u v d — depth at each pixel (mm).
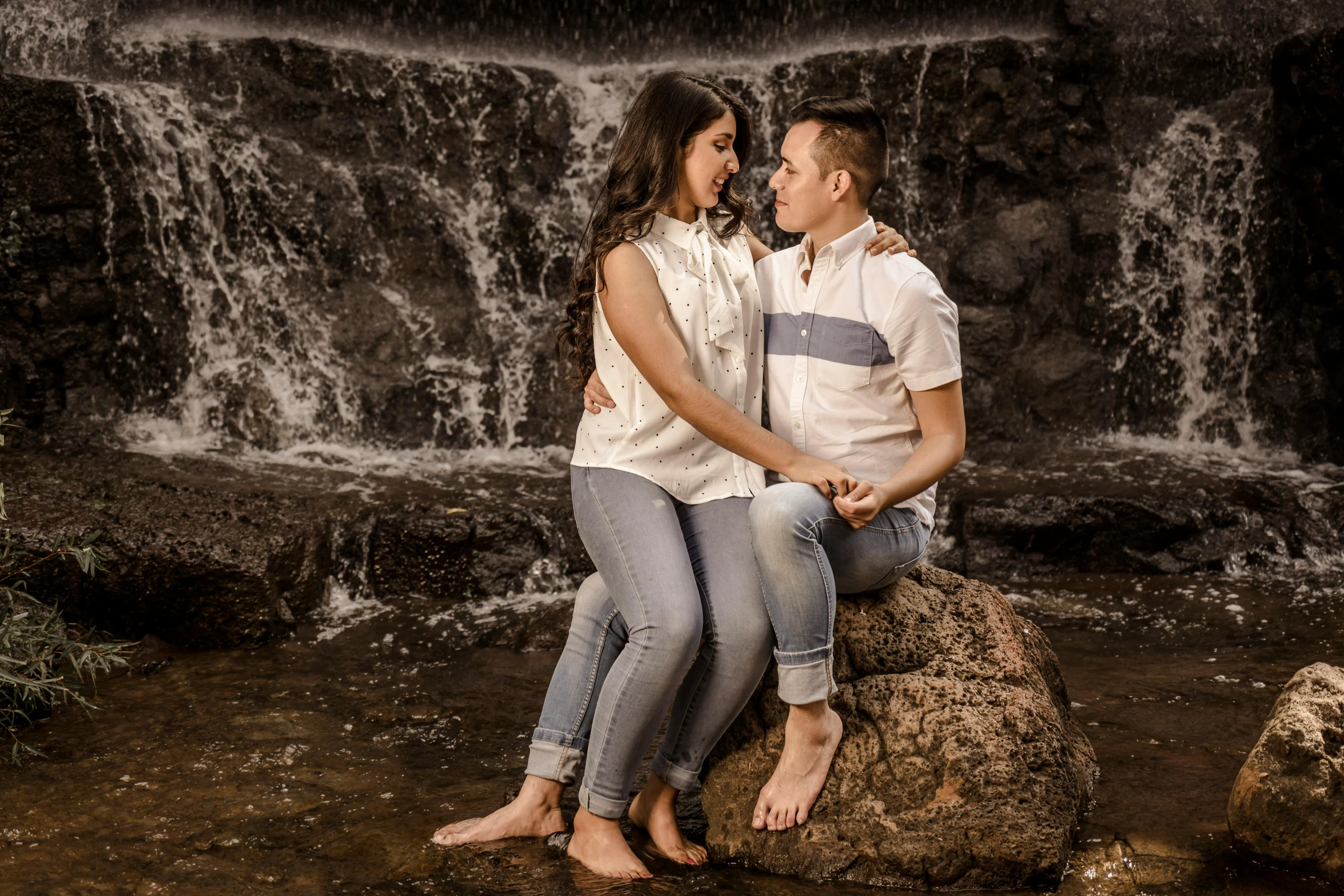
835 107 2490
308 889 2398
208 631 4082
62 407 6047
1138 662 3873
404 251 6922
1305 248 6348
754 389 2625
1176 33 7184
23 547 4008
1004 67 7164
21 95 5930
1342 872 2396
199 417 6246
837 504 2352
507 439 6570
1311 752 2436
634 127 2473
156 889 2398
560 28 8805
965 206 7238
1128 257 6953
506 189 7258
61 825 2699
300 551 4426
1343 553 5051
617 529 2471
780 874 2457
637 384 2512
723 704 2477
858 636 2656
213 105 7000
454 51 8695
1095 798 2811
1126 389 6930
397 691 3666
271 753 3148
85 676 3742
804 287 2590
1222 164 6832
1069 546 5109
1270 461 6234
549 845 2574
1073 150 7145
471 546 4824
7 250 5219
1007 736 2500
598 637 2627
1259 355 6598
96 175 6141
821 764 2494
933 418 2463
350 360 6535
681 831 2688
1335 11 7277
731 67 7996
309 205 6750
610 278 2428
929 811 2424
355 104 7180
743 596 2449
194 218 6492
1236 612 4430
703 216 2592
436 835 2615
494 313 7000
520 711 3500
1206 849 2557
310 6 8312
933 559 5047
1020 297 6867
